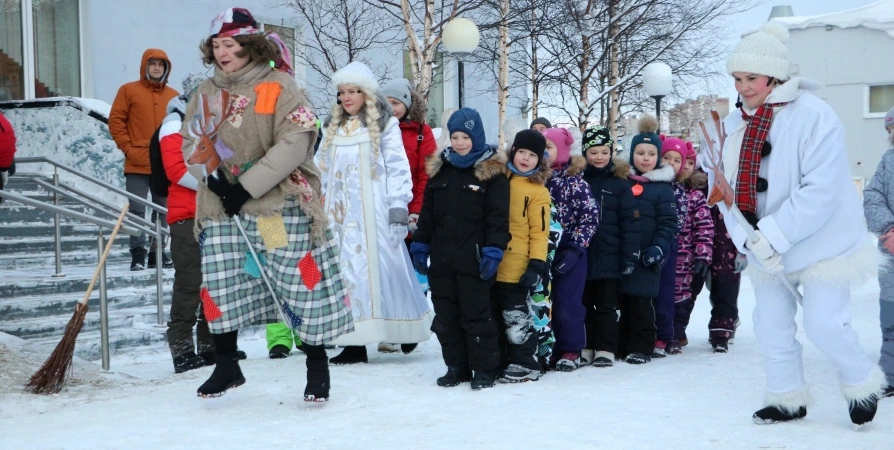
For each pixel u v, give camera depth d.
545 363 5.86
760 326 4.21
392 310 6.20
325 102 13.72
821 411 4.45
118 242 9.52
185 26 12.56
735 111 4.29
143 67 9.20
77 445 3.83
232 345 4.45
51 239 8.91
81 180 10.15
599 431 3.98
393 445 3.77
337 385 5.23
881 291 5.04
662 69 14.02
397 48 14.77
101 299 6.00
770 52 4.00
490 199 5.21
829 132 3.92
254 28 4.31
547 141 6.04
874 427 4.08
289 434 4.00
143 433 4.04
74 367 5.83
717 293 7.07
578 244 5.93
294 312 4.36
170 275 8.59
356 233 6.13
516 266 5.44
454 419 4.28
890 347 5.03
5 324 6.69
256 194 4.16
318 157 6.30
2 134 6.61
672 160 7.11
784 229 3.90
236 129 4.18
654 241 6.32
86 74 11.58
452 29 11.27
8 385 5.16
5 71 11.51
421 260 5.44
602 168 6.36
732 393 4.97
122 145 9.03
